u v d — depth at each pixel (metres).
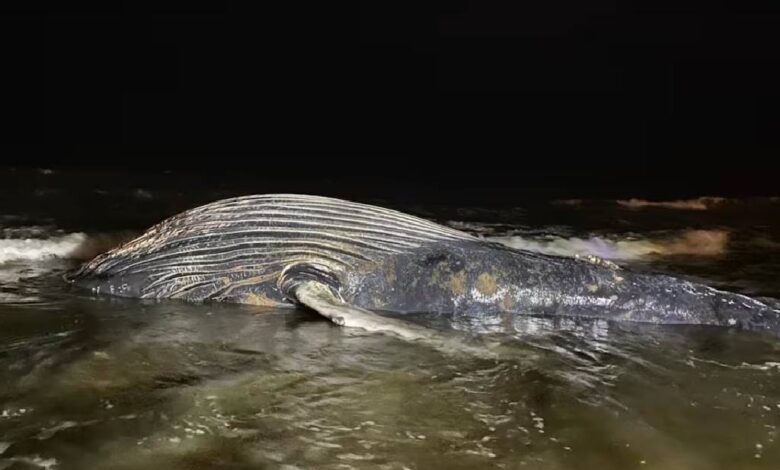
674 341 6.98
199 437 4.60
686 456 4.55
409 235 7.91
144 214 14.30
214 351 6.23
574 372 6.00
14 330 6.62
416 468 4.29
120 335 6.60
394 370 5.90
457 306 7.71
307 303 7.27
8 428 4.65
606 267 7.89
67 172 19.92
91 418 4.83
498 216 16.25
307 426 4.80
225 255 7.86
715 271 10.61
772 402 5.49
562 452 4.55
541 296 7.70
